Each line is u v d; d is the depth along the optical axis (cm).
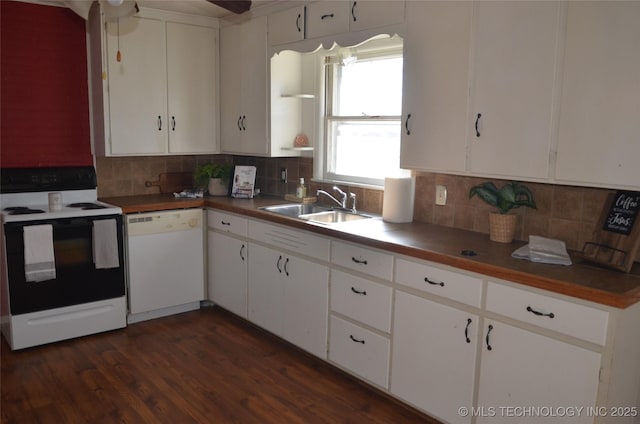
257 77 388
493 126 242
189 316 401
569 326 193
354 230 285
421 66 271
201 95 423
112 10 288
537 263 218
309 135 394
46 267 326
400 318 257
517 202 251
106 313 362
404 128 285
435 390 244
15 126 358
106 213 351
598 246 218
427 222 310
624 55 196
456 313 231
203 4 374
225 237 384
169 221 386
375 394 285
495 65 238
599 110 205
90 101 390
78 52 379
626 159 199
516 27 229
